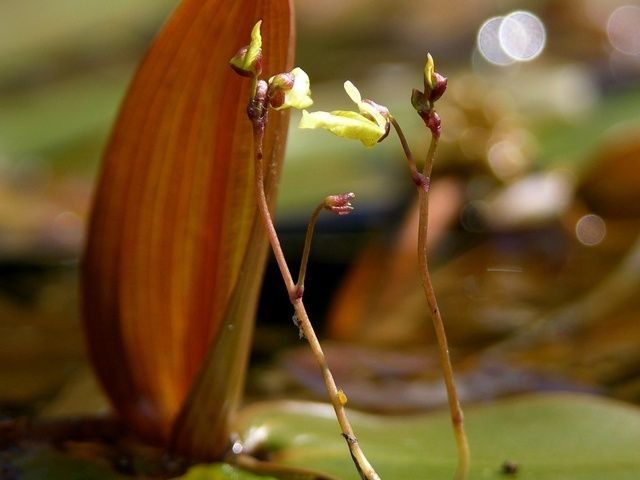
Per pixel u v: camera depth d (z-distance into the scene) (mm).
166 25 292
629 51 835
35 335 396
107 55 945
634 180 458
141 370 309
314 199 525
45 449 306
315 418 312
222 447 302
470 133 489
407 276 420
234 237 300
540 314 390
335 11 977
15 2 947
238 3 290
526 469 299
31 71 910
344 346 378
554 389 343
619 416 310
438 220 458
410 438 309
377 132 273
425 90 278
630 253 426
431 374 352
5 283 471
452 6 961
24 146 710
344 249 468
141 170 300
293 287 283
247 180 297
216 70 294
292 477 297
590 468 298
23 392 346
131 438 309
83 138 713
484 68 864
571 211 471
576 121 619
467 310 398
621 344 357
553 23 906
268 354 373
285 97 276
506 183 483
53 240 527
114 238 304
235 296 293
